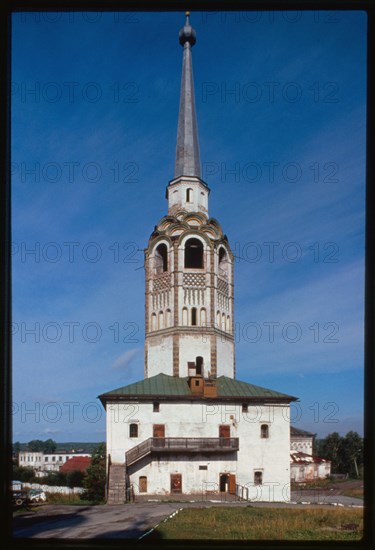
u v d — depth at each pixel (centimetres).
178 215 7344
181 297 6988
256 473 6306
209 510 3897
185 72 7919
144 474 6100
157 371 6994
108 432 6147
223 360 7100
